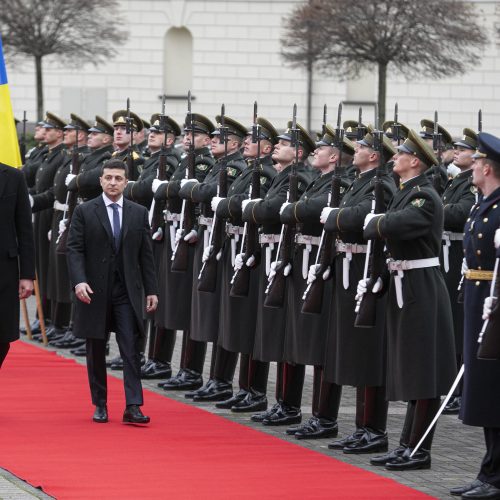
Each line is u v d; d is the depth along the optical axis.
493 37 72.62
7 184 20.25
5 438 18.83
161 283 24.75
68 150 29.73
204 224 23.39
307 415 21.89
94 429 19.69
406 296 17.52
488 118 73.88
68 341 29.03
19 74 76.00
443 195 23.00
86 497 15.20
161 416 21.06
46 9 65.94
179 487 15.86
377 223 17.44
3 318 20.20
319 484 16.23
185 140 23.81
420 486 16.62
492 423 15.89
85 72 76.81
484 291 16.05
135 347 20.28
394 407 23.11
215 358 23.09
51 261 29.44
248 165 22.67
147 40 77.19
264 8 76.56
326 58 62.00
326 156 19.94
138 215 20.61
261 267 21.28
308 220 19.53
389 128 23.77
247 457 17.89
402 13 59.84
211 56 77.12
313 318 19.88
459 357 22.94
